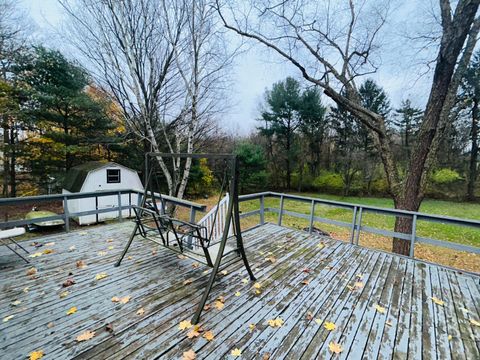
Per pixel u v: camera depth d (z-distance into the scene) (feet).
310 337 5.70
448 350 5.48
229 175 7.75
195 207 10.34
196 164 43.32
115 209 14.56
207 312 6.49
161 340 5.43
